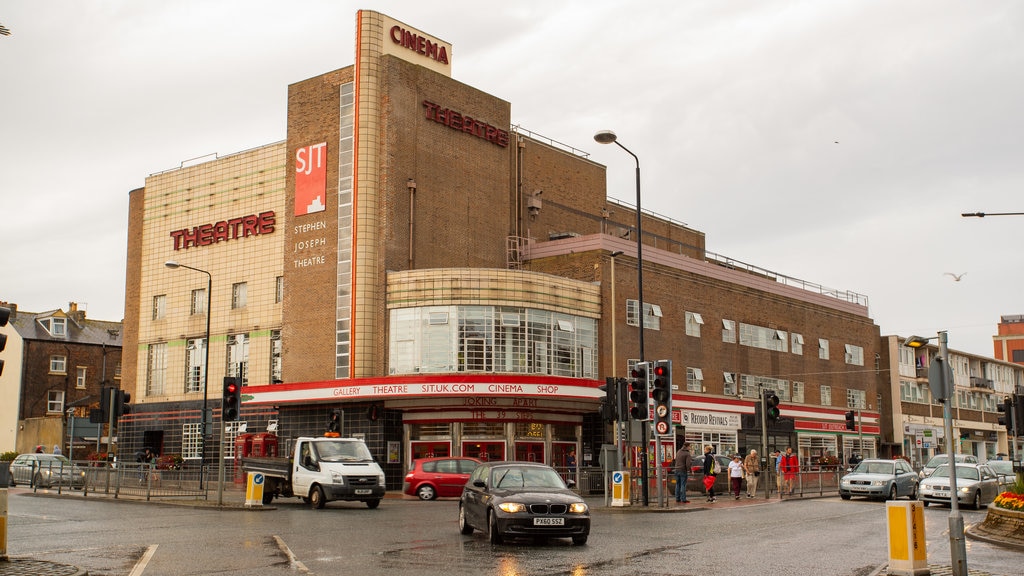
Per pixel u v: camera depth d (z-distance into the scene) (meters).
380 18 44.22
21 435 65.88
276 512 25.45
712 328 52.72
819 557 15.28
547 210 52.06
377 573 13.15
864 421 65.88
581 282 44.59
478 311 40.94
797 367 60.03
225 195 50.66
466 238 46.12
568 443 42.59
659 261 49.56
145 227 54.34
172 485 33.44
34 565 13.23
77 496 32.38
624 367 45.81
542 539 17.92
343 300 42.53
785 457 37.28
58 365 69.25
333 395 40.84
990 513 20.44
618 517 24.20
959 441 81.75
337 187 43.91
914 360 75.94
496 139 48.50
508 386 39.38
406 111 44.00
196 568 13.63
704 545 17.00
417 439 40.44
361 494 27.19
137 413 52.44
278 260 47.62
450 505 29.27
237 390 28.58
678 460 30.02
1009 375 94.19
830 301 65.31
